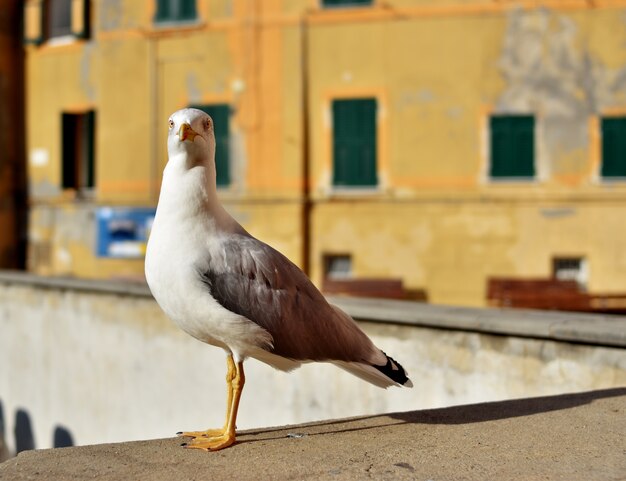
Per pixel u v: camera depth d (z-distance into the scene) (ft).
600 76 64.80
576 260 65.77
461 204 66.44
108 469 13.53
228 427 15.31
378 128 67.72
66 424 38.04
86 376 36.68
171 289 15.08
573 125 65.10
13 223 81.71
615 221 64.75
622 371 19.95
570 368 20.92
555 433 15.38
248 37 69.67
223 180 70.79
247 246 15.34
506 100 65.82
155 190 73.61
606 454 14.05
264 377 28.45
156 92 72.90
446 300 66.80
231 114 70.44
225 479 12.98
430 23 66.59
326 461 13.87
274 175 69.36
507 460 13.79
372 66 67.62
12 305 41.37
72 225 78.13
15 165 81.92
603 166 65.00
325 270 69.31
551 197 65.26
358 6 67.67
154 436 33.30
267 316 15.17
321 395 26.73
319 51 68.59
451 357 23.35
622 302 59.57
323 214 68.80
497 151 66.18
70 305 37.40
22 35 81.41
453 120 66.49
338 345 16.08
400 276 67.41
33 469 13.57
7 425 42.42
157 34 72.54
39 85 80.23
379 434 15.61
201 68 71.31
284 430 16.12
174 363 32.32
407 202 67.26
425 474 13.12
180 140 14.88
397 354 24.61
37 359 39.75
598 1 64.44
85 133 79.10
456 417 16.80
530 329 21.43
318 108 68.69
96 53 76.02
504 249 65.98
